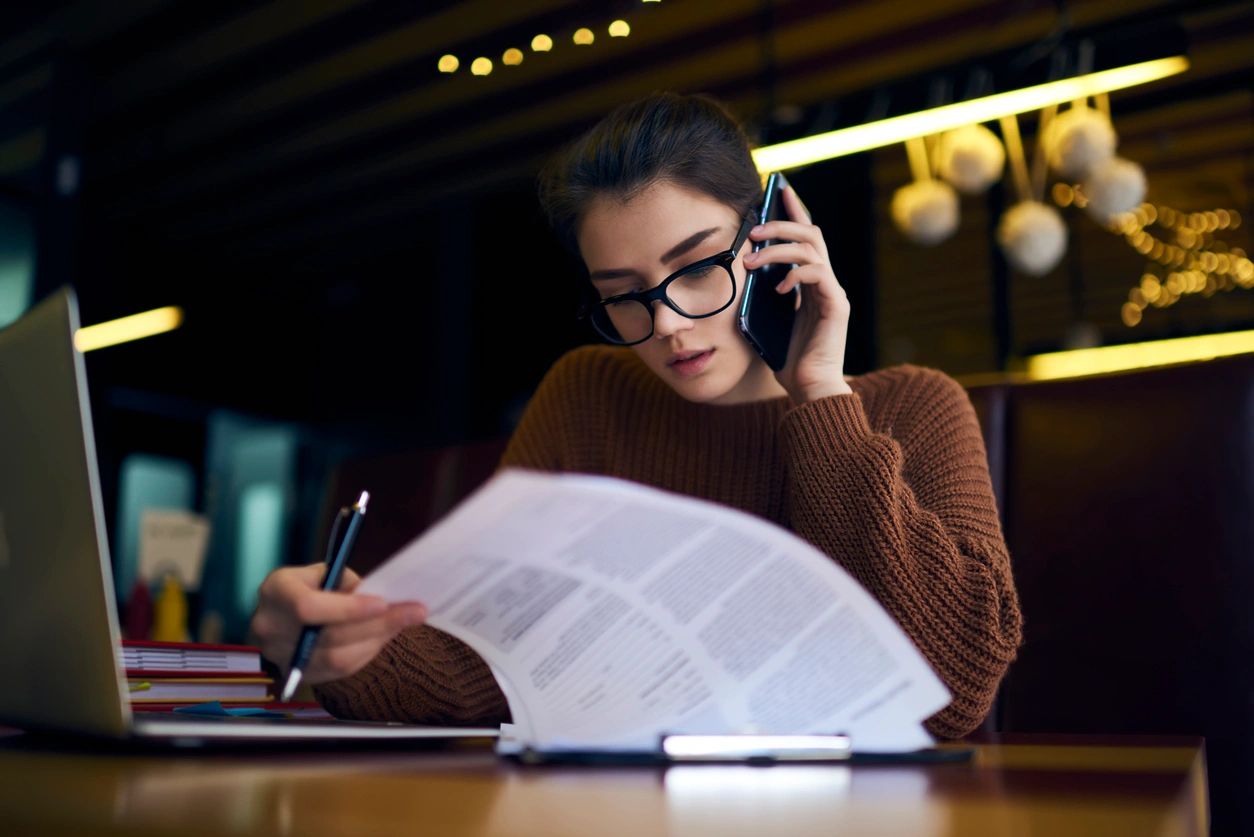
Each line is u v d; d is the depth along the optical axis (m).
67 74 4.57
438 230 7.10
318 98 5.64
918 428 1.26
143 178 6.58
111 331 7.00
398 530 1.99
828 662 0.67
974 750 0.70
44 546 0.64
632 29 4.86
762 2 4.59
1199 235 6.66
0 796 0.46
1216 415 1.33
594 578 0.62
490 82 5.41
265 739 0.68
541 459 1.53
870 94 3.21
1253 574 1.25
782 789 0.51
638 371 1.52
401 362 7.52
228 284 7.72
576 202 1.16
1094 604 1.33
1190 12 4.33
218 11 4.81
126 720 0.61
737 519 0.59
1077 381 1.46
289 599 0.68
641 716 0.68
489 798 0.46
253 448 8.04
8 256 4.32
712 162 1.13
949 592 0.95
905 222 4.14
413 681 0.98
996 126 4.48
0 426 0.67
